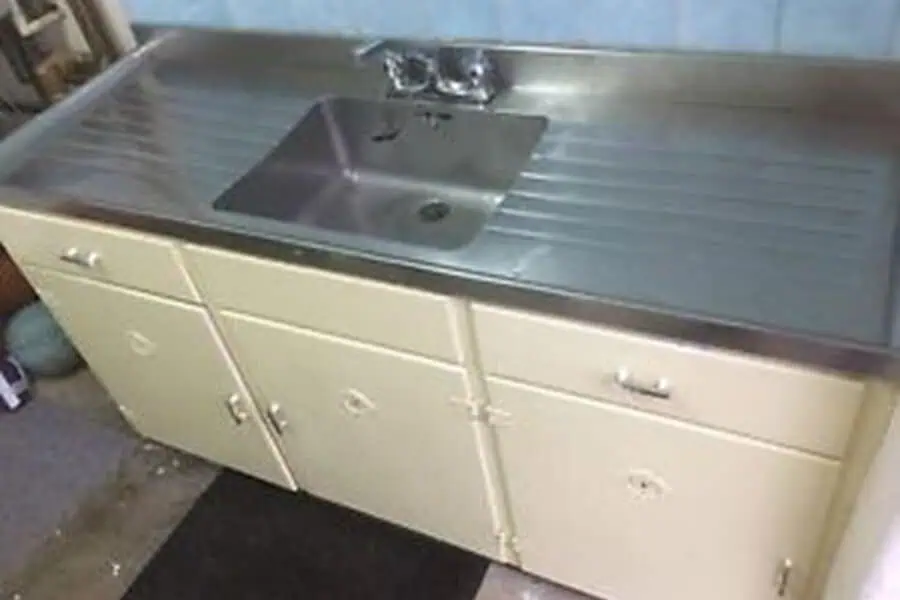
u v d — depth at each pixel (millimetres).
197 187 1324
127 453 2084
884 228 998
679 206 1094
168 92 1601
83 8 1886
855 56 1124
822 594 1170
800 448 1007
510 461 1317
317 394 1450
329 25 1488
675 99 1268
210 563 1818
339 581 1739
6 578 1865
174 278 1385
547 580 1644
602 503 1284
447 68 1376
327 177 1515
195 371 1600
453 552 1740
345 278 1172
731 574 1267
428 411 1319
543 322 1055
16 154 1479
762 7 1129
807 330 885
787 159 1130
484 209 1406
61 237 1450
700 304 943
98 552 1885
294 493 1914
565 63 1305
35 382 2311
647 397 1062
